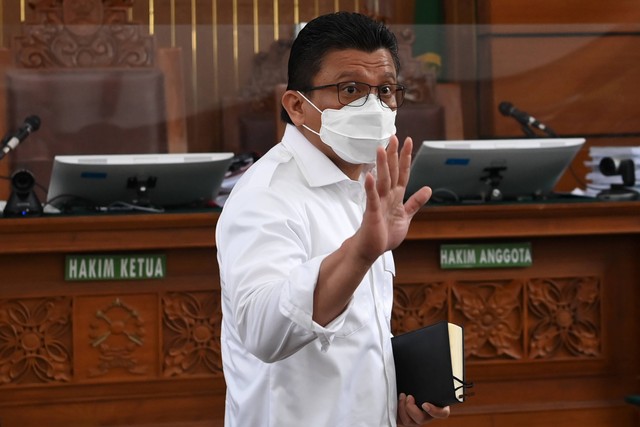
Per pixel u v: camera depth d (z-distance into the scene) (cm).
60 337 1123
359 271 517
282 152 640
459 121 1408
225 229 595
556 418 1210
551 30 1448
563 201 1205
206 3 1745
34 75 1331
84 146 1340
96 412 1129
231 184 1279
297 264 566
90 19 1404
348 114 618
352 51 620
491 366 1203
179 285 1138
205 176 1176
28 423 1118
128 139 1359
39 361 1120
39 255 1114
